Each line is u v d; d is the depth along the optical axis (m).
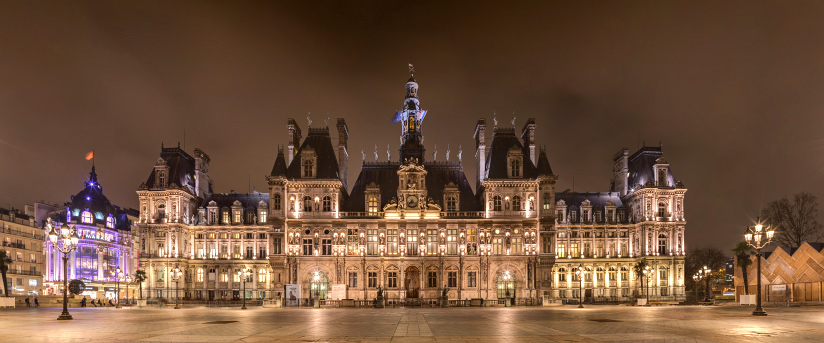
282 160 101.56
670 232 111.56
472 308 76.06
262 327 38.62
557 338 30.47
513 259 98.31
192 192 117.75
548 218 99.50
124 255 154.88
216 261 112.12
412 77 112.69
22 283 130.25
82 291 122.56
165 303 98.56
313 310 71.06
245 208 116.31
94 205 144.75
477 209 104.69
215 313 61.25
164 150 116.06
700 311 55.19
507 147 105.38
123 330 36.44
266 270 112.50
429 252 98.94
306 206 100.19
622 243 116.31
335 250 98.12
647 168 115.81
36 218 141.50
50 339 30.83
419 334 33.19
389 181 106.94
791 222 108.56
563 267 114.81
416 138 107.81
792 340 28.52
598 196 123.62
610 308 70.38
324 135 106.44
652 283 110.69
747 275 94.44
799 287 85.81
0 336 32.53
